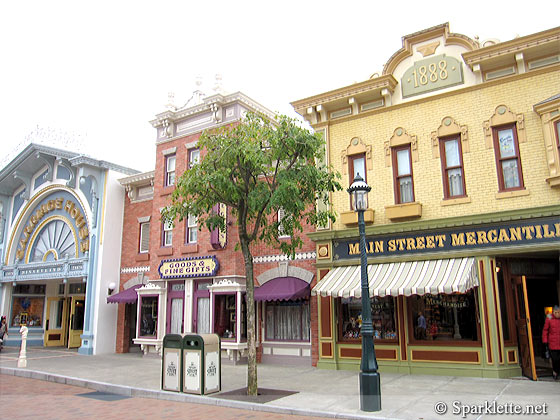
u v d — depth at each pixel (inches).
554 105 489.4
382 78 607.5
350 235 608.7
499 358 502.0
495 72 553.9
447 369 526.9
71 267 946.7
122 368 648.4
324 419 357.1
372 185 610.9
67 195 1007.0
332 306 616.4
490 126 543.2
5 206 1115.3
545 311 597.9
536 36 514.9
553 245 480.7
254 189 471.8
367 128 629.9
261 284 690.8
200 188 466.0
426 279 511.8
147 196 918.4
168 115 818.8
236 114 755.4
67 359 773.3
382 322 591.8
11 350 946.7
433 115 583.8
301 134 469.7
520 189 513.7
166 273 770.2
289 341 666.8
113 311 904.3
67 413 391.9
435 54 598.5
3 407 418.6
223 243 714.8
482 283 515.5
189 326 729.6
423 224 554.6
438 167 568.7
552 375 508.1
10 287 1074.7
